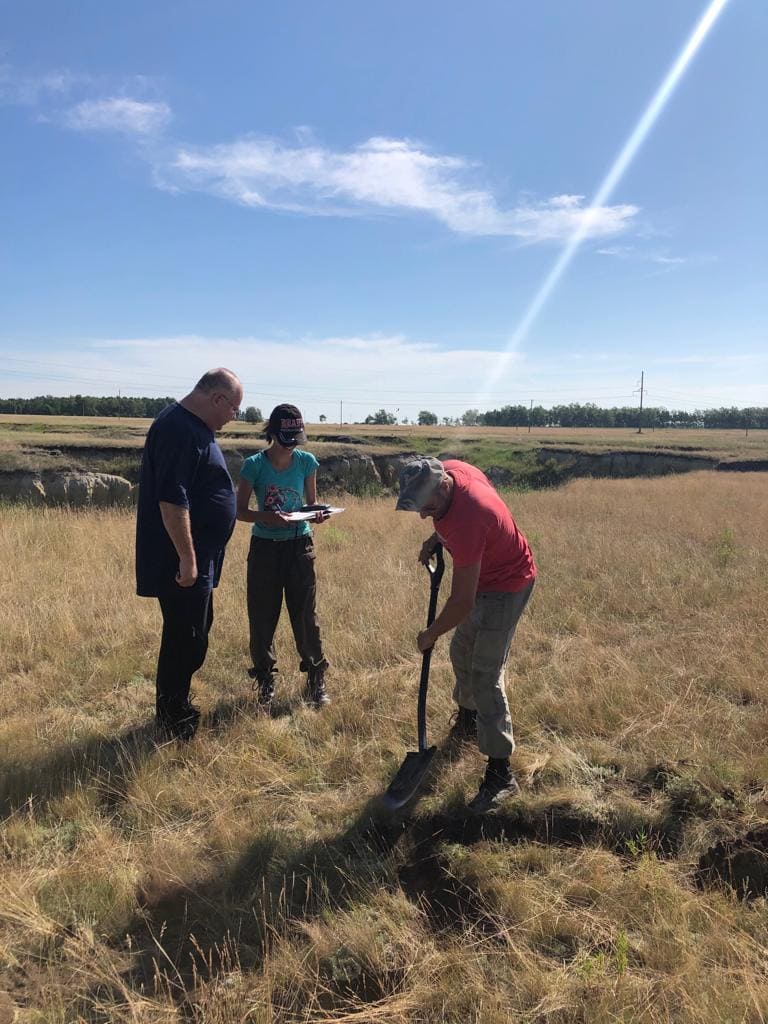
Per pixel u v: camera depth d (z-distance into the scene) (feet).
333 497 54.85
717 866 8.66
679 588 20.07
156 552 11.03
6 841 8.53
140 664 14.60
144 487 10.99
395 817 9.43
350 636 15.92
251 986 6.70
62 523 30.07
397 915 7.63
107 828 8.97
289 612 13.08
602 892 7.92
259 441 69.05
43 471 46.91
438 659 14.89
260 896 7.83
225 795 9.77
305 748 11.26
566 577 21.66
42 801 9.44
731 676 13.41
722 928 7.41
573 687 13.00
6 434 67.67
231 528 11.74
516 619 10.03
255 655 13.10
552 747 11.08
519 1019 6.43
